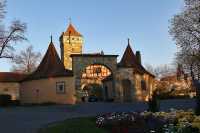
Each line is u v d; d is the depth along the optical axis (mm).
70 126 22359
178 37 48938
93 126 22016
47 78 59906
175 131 15992
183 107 36656
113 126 20406
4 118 30625
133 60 72438
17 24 58844
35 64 95312
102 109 41344
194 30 47250
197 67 48281
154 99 27250
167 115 21766
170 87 74250
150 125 19203
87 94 61750
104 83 62719
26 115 33594
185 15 47719
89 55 60125
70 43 97125
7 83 75750
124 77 62188
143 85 65750
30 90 62375
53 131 20859
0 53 57906
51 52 65312
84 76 61594
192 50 47469
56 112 37719
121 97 61156
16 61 60906
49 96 59312
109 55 61438
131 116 22266
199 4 46875
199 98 23172
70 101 57594
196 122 17438
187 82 57625
